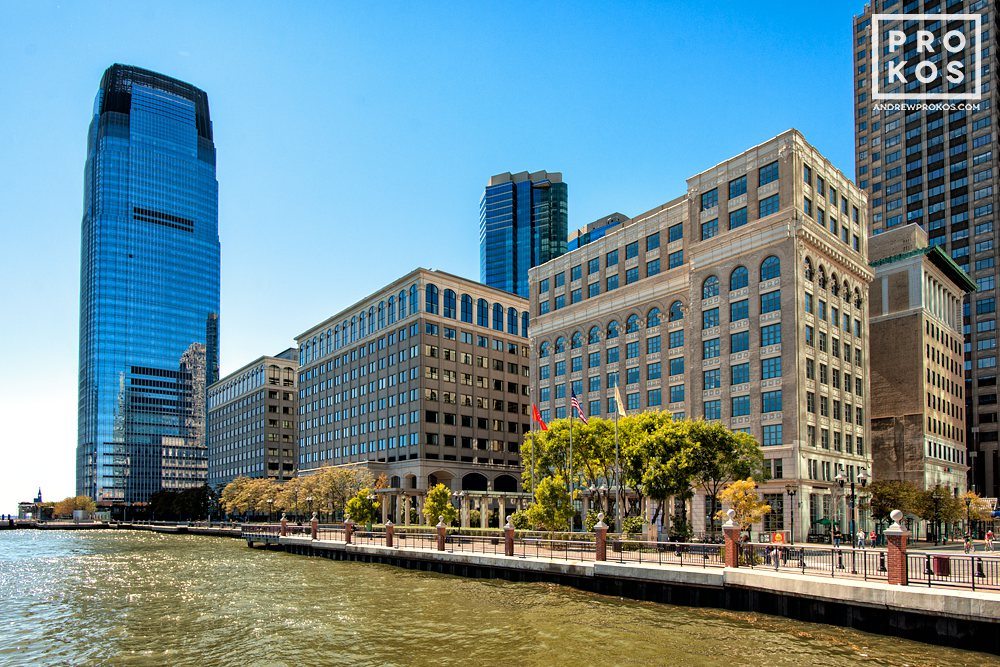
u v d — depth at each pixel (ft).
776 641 99.86
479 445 431.02
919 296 317.01
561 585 151.84
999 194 444.55
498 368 452.35
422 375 409.08
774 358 238.68
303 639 109.19
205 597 154.10
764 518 232.53
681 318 279.90
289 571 202.18
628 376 300.61
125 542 390.83
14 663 99.40
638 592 135.23
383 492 368.68
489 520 347.56
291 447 648.38
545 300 355.56
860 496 248.52
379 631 113.39
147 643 109.60
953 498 258.16
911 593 97.19
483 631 111.14
